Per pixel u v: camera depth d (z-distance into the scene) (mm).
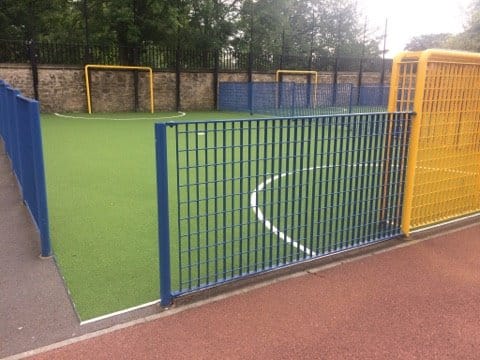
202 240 4598
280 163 3691
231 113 20375
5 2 21656
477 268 4035
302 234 4805
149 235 4773
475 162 5215
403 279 3795
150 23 20984
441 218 5066
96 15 21156
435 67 4348
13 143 6570
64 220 5262
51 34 22172
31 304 3295
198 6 24078
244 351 2781
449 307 3357
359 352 2799
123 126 14930
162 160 2988
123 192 6590
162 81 20797
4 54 17531
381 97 22219
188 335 2932
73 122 15852
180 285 3359
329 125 3904
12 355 2715
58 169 8250
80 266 3963
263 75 23703
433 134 4602
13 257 4141
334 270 3943
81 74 18766
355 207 4293
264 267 3785
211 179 7242
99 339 2877
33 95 17875
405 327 3084
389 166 4395
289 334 2969
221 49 24422
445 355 2791
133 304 3309
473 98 4859
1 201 5945
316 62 25984
